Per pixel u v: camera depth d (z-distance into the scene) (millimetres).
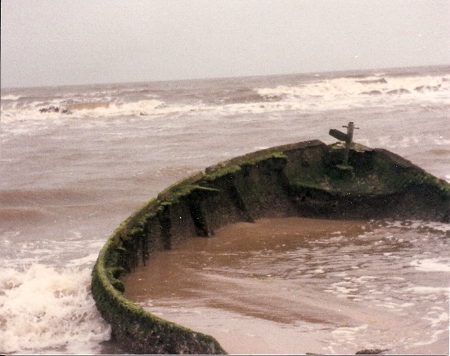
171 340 5723
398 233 9867
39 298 7641
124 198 13766
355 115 26594
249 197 10805
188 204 9812
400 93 36625
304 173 11250
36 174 16594
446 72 54344
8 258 9758
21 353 6289
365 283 7672
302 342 6047
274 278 7992
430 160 16344
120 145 21031
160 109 33406
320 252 9047
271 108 31625
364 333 6191
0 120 31484
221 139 21375
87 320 6938
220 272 8289
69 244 10516
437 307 6789
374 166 11070
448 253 8773
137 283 7887
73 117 31812
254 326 6480
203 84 60344
